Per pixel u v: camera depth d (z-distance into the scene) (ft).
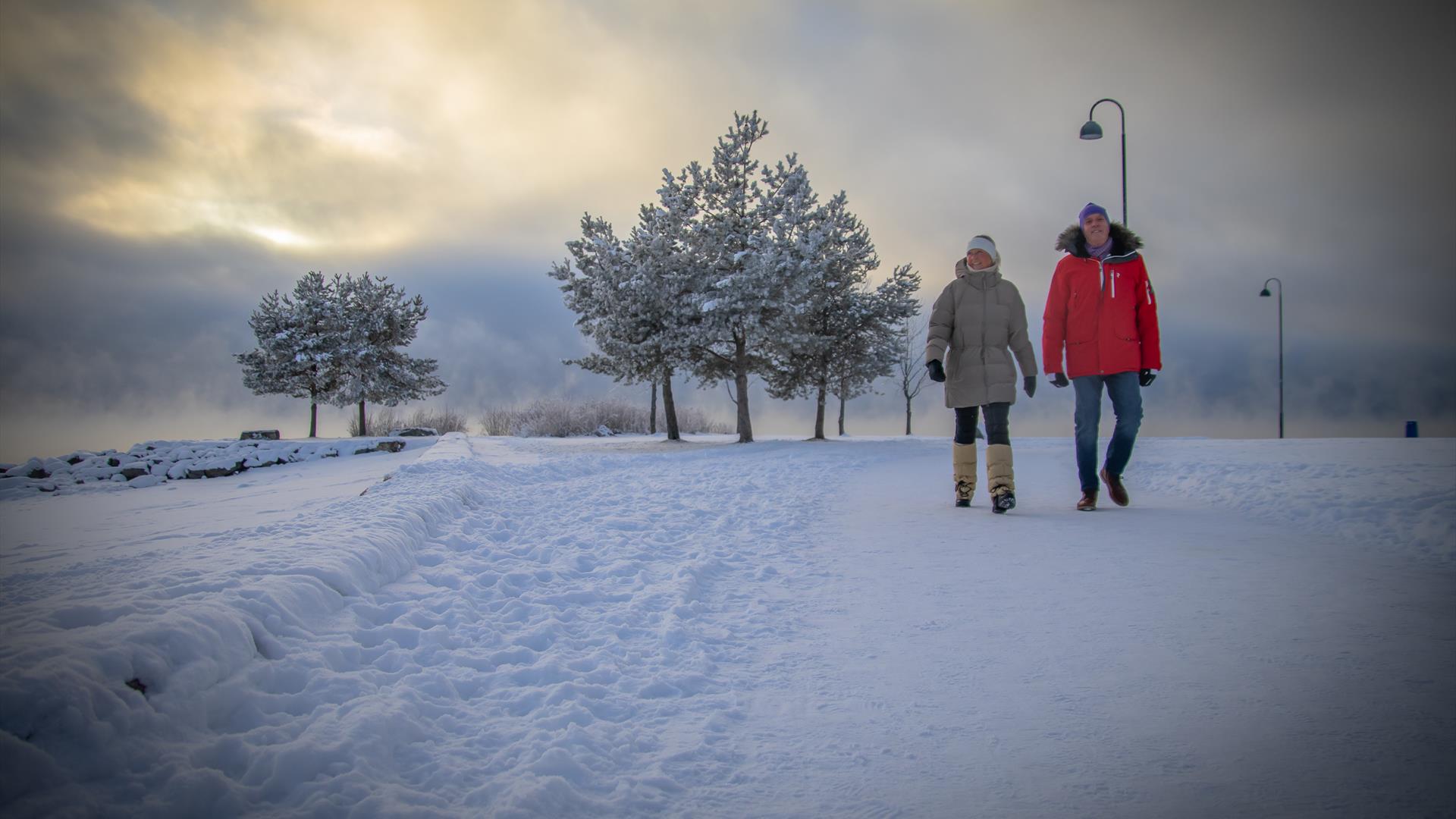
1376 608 10.63
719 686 8.77
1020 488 26.22
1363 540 15.17
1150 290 20.33
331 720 6.73
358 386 86.53
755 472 33.04
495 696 8.22
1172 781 6.18
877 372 87.15
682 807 5.99
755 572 14.57
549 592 12.66
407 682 8.00
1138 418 20.01
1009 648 9.71
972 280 21.71
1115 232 20.18
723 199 75.82
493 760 6.61
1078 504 20.65
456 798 5.94
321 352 86.22
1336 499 18.22
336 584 10.43
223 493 44.09
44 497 46.91
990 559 14.75
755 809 5.97
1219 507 20.01
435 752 6.73
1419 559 13.52
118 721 5.65
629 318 73.77
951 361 21.90
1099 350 20.11
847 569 14.60
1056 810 5.82
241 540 15.34
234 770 5.96
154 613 7.50
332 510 20.44
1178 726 7.21
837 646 10.15
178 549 15.39
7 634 6.70
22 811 4.74
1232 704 7.63
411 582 12.46
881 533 18.07
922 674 8.98
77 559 16.88
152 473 56.24
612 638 10.29
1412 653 8.86
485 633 10.16
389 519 14.88
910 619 11.21
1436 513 15.47
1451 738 6.71
